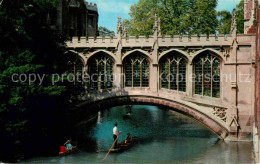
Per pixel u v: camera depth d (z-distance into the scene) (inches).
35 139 1211.9
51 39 1243.2
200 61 1461.6
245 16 1795.0
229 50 1433.3
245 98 1434.5
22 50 1137.4
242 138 1449.3
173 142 1557.6
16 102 1029.8
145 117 2433.6
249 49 1423.5
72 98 1343.5
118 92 1482.5
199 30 2003.0
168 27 2003.0
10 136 1106.1
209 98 1460.4
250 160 1181.1
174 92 1467.8
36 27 1187.9
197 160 1204.5
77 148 1386.6
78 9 2159.2
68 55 1368.1
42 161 1152.2
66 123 1389.0
